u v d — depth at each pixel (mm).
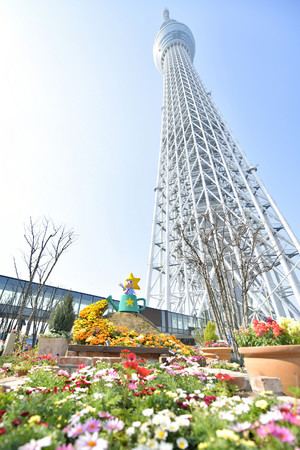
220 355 8086
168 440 1920
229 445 1647
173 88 87125
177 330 30562
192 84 81938
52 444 1677
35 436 1778
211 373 4426
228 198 47906
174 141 66312
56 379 4203
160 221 54094
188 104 71625
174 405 2676
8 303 21797
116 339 8344
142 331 10258
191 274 38875
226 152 57094
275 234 38500
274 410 2121
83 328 8922
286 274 32875
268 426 1765
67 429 1916
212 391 3480
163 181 63000
